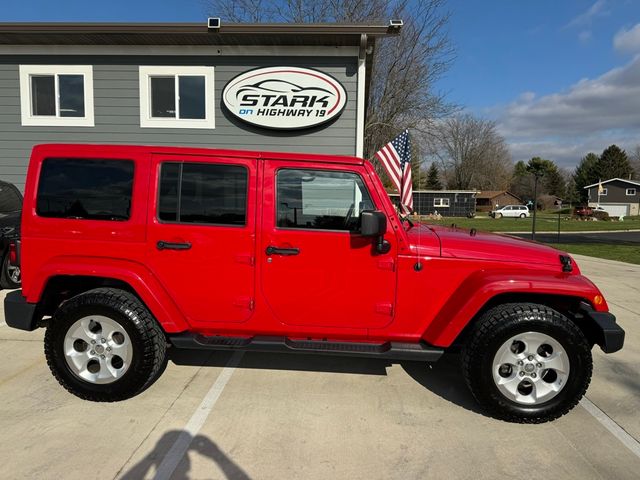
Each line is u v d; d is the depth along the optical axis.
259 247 3.11
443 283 3.11
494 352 2.92
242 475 2.39
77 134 8.23
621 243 19.48
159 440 2.70
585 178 78.88
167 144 8.21
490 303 3.19
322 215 3.13
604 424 3.00
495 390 2.95
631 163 86.44
